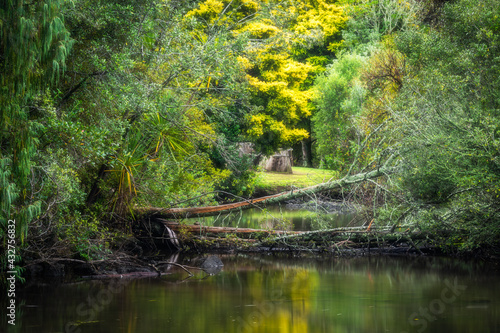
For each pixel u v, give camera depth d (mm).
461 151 9688
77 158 8594
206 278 9289
